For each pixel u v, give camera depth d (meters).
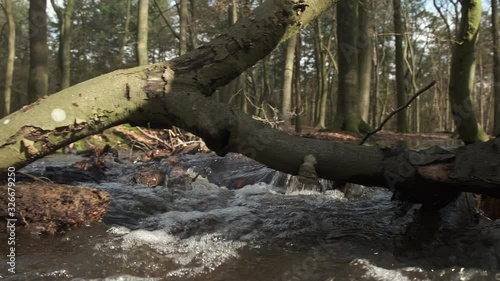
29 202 3.47
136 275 2.69
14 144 3.19
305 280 2.63
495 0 15.57
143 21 13.30
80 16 26.34
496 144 2.75
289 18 3.56
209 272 2.78
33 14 10.63
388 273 2.72
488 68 30.41
